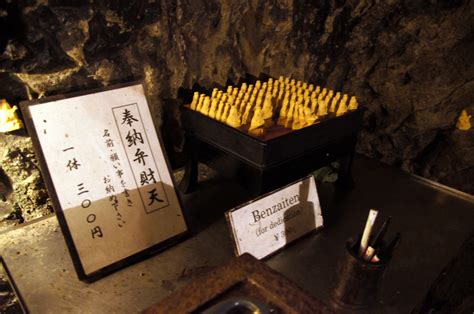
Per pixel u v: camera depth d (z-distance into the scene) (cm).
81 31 145
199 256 152
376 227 184
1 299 150
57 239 154
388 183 229
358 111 184
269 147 145
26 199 159
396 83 278
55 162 131
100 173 141
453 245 177
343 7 254
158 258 150
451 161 278
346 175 211
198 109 169
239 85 223
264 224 150
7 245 149
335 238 172
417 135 283
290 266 153
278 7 219
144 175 151
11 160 149
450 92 260
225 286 83
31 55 137
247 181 158
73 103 137
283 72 247
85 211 136
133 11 158
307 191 163
